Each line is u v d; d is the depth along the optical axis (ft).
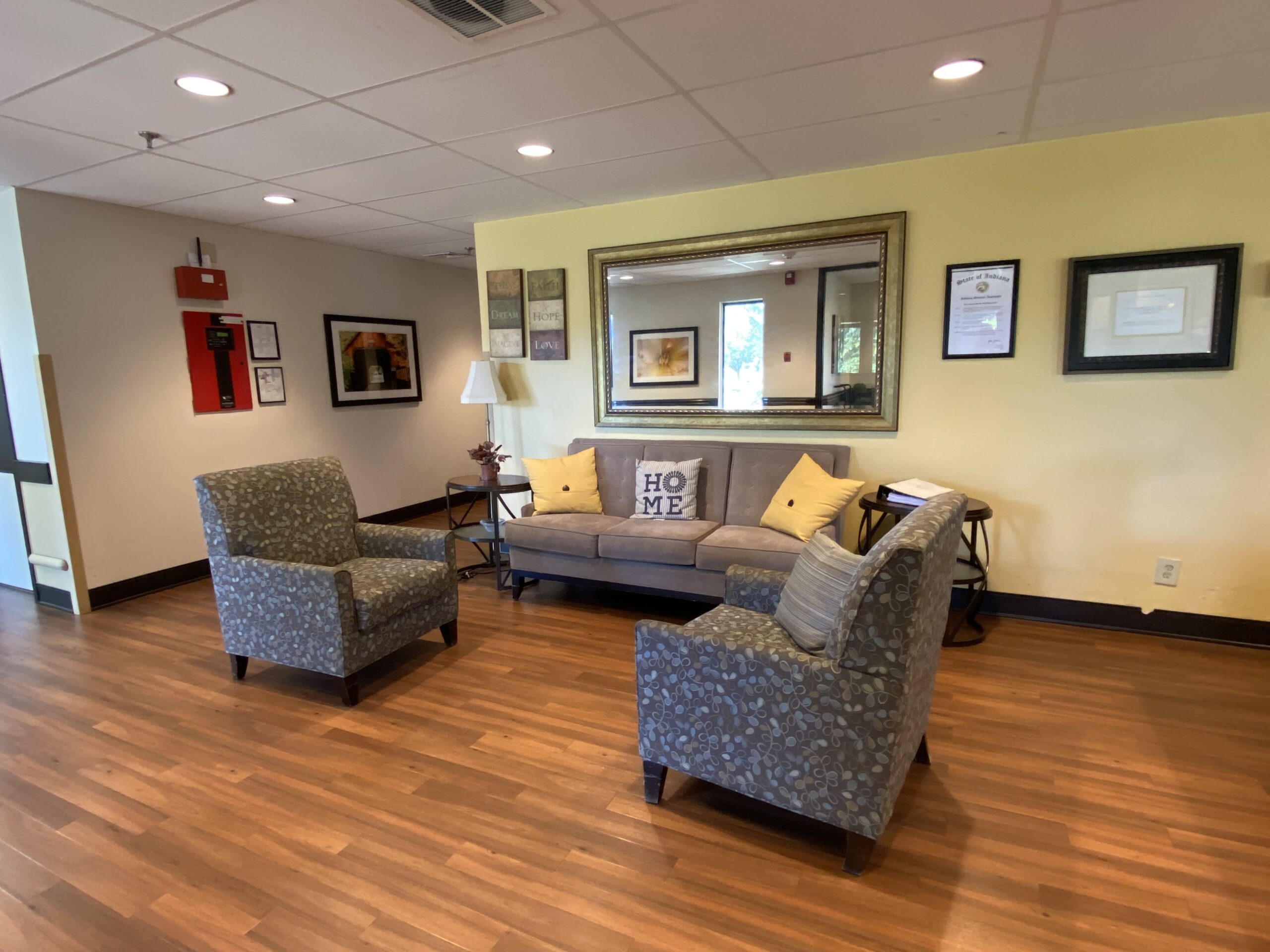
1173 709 8.17
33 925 5.31
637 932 5.14
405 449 19.36
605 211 13.23
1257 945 4.89
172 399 13.64
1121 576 10.36
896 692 5.25
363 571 9.78
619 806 6.64
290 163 10.23
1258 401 9.30
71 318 12.00
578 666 9.77
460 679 9.40
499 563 13.44
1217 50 6.96
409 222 14.48
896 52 6.97
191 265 13.80
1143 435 9.93
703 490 12.23
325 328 16.79
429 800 6.77
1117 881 5.53
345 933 5.18
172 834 6.32
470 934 5.15
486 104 8.12
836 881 5.61
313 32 6.33
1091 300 9.84
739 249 12.03
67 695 9.14
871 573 5.19
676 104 8.24
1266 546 9.56
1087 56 7.09
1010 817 6.33
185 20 6.07
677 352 13.01
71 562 12.14
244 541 9.32
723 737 6.05
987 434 10.78
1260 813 6.30
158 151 9.57
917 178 10.64
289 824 6.44
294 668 9.99
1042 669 9.23
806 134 9.38
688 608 12.09
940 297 10.78
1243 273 9.15
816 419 11.91
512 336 14.58
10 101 7.78
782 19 6.25
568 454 14.20
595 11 6.07
